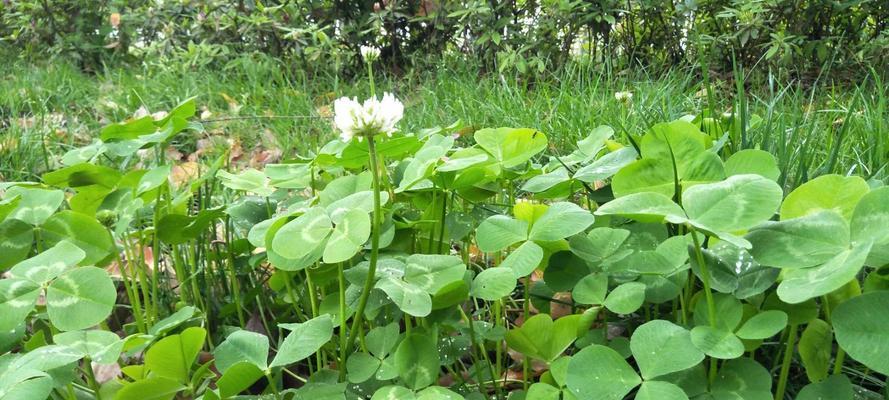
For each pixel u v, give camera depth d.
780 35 0.64
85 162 0.27
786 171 0.27
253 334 0.19
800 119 0.42
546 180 0.24
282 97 0.70
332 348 0.23
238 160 0.57
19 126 0.58
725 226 0.17
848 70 0.70
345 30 0.85
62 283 0.19
